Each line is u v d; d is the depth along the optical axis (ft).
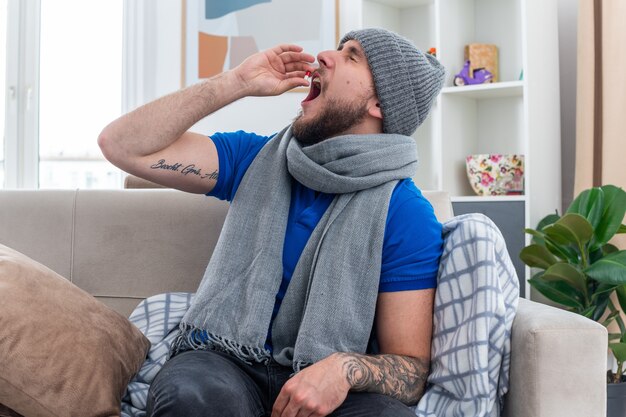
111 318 4.93
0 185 13.35
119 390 4.58
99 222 6.04
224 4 12.29
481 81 10.07
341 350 4.35
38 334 4.33
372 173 4.76
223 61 12.30
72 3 13.25
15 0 13.19
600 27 9.66
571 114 10.43
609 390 7.63
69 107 13.35
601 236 7.95
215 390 3.80
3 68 13.30
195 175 5.04
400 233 4.57
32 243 6.06
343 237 4.57
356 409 3.95
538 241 9.04
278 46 5.36
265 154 5.09
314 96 5.25
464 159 10.52
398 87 4.90
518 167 9.66
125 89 12.70
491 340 4.33
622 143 9.22
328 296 4.44
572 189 10.41
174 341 4.72
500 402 4.45
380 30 5.04
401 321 4.47
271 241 4.69
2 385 4.16
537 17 9.58
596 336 4.04
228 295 4.62
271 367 4.49
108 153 4.85
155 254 5.93
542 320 4.17
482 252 4.37
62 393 4.25
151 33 12.62
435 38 10.93
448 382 4.33
